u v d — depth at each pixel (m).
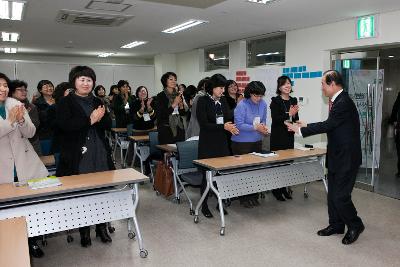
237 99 5.08
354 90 5.46
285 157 3.75
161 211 4.18
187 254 3.06
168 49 9.32
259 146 4.18
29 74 9.56
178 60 10.37
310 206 4.34
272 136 4.40
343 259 2.95
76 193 2.77
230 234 3.49
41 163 2.94
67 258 3.02
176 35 6.95
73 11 4.83
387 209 4.24
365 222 3.80
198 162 3.50
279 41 6.79
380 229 3.60
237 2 4.36
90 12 4.89
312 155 3.94
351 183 3.14
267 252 3.09
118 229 3.65
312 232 3.52
